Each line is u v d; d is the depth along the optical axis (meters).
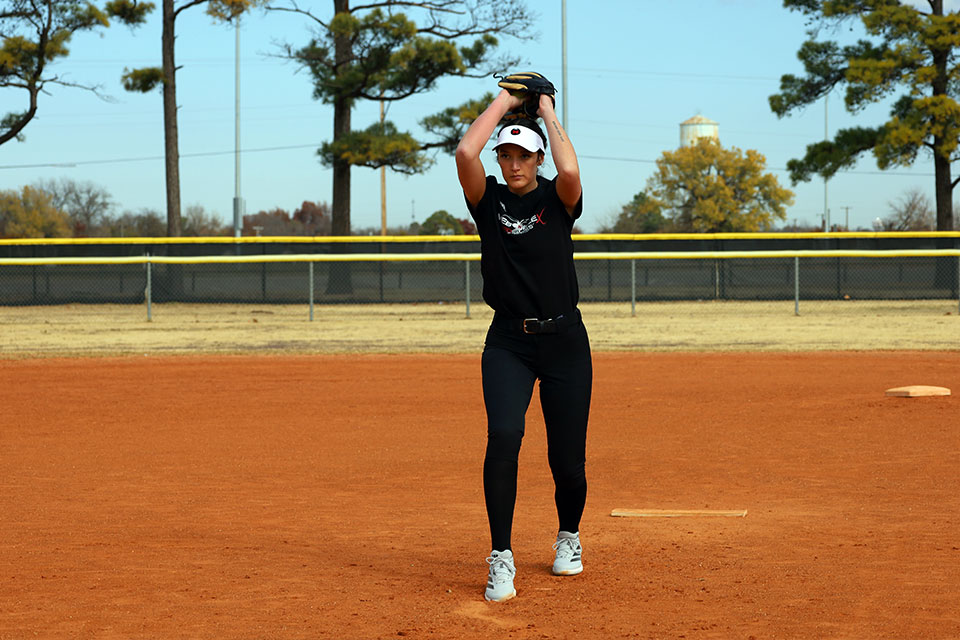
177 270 45.88
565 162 6.62
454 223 120.44
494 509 6.84
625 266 46.09
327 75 51.41
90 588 7.22
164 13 51.16
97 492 11.32
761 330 33.16
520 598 6.88
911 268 45.41
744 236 44.50
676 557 8.05
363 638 6.03
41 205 146.75
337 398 19.83
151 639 6.06
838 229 130.00
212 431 16.03
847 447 13.82
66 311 42.56
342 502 10.71
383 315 40.25
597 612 6.51
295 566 7.88
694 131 165.75
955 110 43.34
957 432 14.87
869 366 24.17
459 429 16.08
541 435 15.38
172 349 29.16
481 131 6.64
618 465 12.77
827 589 7.00
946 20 44.22
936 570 7.48
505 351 7.00
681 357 26.48
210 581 7.41
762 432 15.25
